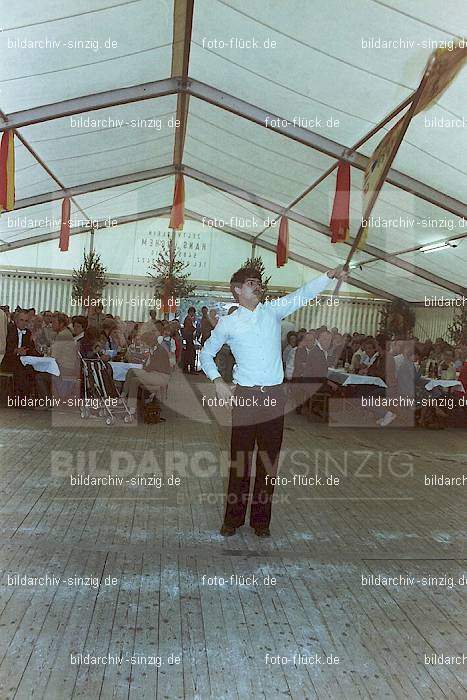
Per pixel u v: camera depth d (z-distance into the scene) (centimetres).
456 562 337
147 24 630
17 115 772
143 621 253
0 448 536
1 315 754
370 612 273
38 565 302
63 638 236
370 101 671
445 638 253
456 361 916
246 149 890
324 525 388
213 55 701
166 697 204
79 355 661
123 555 321
